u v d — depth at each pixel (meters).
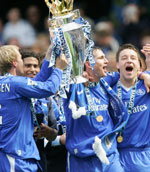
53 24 19.08
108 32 37.38
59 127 22.64
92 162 20.44
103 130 20.42
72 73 19.39
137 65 21.17
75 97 20.59
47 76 19.34
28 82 18.89
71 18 19.08
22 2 42.94
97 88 20.86
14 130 19.05
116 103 20.70
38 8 42.28
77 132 20.52
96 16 42.59
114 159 20.47
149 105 21.12
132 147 21.12
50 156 22.59
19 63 20.02
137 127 21.03
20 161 18.92
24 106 19.22
